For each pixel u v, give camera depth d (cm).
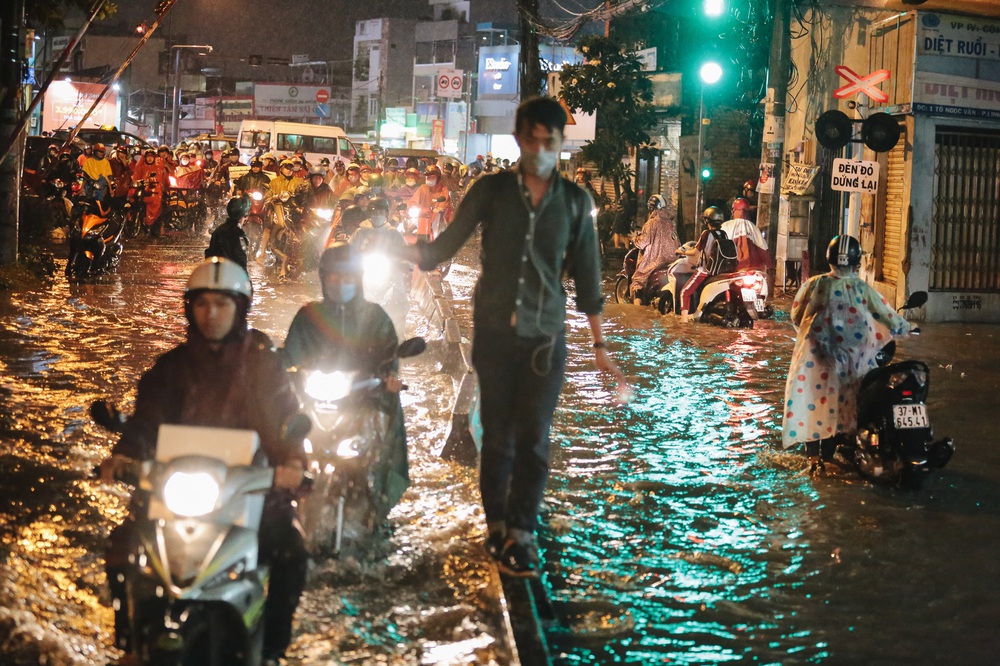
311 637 441
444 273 2028
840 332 732
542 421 502
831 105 1862
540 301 497
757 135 2684
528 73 2691
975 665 446
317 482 532
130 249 2317
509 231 495
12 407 819
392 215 1584
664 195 2991
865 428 720
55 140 2855
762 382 1070
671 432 847
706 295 1466
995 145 1647
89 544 540
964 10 1573
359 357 565
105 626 443
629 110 2761
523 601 462
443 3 8319
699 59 2886
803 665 443
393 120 8219
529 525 500
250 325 1291
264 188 2241
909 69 1585
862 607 505
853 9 1778
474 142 6544
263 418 401
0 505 591
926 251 1612
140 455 388
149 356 1058
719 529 612
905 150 1608
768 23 2527
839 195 1973
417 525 587
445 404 907
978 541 603
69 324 1243
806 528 618
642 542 586
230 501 356
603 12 2308
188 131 10238
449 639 443
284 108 9519
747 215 1670
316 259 1936
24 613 448
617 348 1265
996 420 915
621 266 2423
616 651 450
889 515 647
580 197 504
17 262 1697
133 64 9931
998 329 1555
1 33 1612
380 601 480
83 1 1775
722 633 471
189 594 337
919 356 1264
